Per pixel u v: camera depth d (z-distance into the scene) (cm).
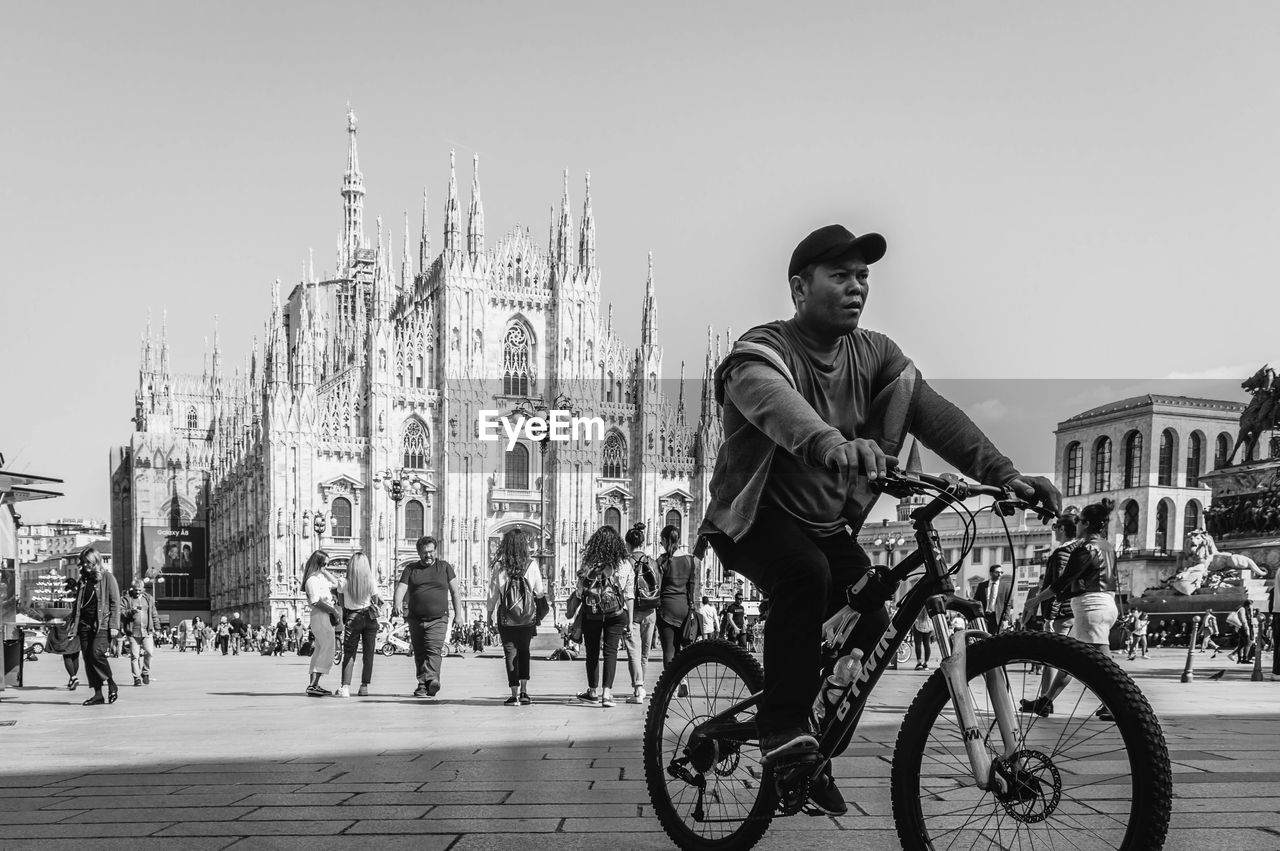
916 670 2181
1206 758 849
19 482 1978
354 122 14700
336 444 10450
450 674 2988
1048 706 414
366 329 11050
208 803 692
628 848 550
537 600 1686
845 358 517
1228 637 3722
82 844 564
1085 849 405
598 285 11231
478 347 10838
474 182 11056
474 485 10650
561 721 1339
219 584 13788
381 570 10344
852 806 653
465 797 709
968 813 439
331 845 556
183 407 16662
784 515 502
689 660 573
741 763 532
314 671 1927
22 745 1076
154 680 2700
